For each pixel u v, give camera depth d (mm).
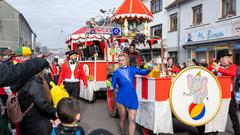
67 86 7984
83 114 9070
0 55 5902
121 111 5879
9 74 1980
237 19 17016
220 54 6465
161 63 7816
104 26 13039
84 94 11922
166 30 26297
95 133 2760
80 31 14297
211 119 5766
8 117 3732
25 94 3791
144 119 6070
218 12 18828
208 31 19688
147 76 5910
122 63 5820
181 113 5555
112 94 8531
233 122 6363
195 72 5582
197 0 21188
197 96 5625
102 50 12133
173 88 5477
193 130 6887
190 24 22203
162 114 5586
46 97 3953
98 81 11359
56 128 2977
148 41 9797
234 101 6281
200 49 20391
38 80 3908
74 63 8156
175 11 24484
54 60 12391
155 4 28594
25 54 4820
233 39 16859
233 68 6137
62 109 2914
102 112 9406
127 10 10156
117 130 7055
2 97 5434
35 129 3842
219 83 5793
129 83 5719
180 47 23484
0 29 36438
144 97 6027
